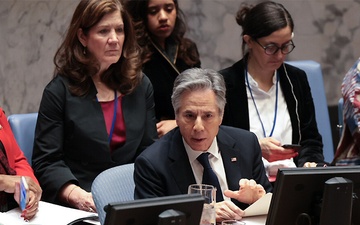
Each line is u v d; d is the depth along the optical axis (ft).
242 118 29.30
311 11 42.24
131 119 27.66
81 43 27.22
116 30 27.14
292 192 17.04
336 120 42.68
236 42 41.42
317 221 17.35
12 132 27.35
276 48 28.45
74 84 27.09
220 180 21.72
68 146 27.09
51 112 26.81
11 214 22.53
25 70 38.70
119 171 21.89
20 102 38.75
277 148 27.32
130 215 14.84
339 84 42.98
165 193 20.89
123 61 27.71
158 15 31.65
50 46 38.63
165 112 31.91
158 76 31.81
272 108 29.84
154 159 21.08
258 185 20.89
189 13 40.88
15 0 38.14
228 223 19.88
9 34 38.29
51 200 26.05
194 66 33.24
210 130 21.03
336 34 42.63
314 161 29.78
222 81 21.27
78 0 38.75
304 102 30.55
